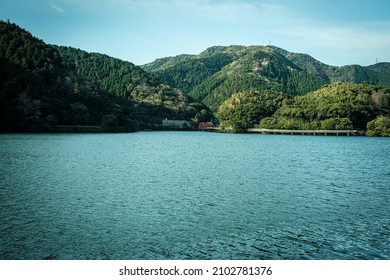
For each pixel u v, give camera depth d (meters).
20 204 38.94
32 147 98.88
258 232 32.38
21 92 169.50
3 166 63.69
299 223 35.09
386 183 56.62
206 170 67.38
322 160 87.50
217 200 43.53
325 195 47.47
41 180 52.16
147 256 26.83
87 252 27.11
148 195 45.22
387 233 32.50
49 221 33.56
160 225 33.50
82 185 49.88
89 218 34.88
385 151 114.75
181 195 45.72
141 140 151.88
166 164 74.94
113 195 44.56
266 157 92.81
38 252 26.84
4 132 155.50
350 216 37.72
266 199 44.62
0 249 27.16
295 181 57.41
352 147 131.62
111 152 95.44
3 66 191.88
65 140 129.38
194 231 32.22
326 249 28.83
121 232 31.34
